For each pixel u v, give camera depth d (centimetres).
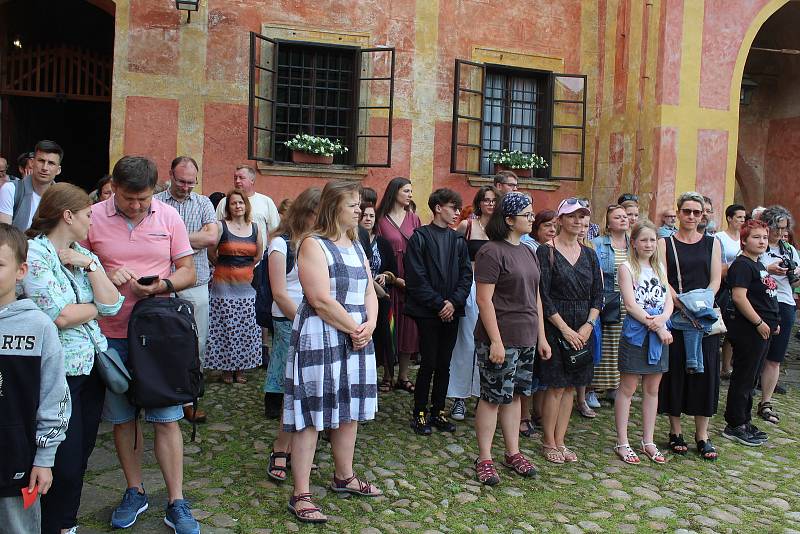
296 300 449
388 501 411
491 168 1088
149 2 914
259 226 655
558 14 1107
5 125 1054
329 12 984
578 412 624
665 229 725
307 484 381
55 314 298
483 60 1063
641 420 612
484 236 598
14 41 1073
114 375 329
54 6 1184
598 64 1130
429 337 531
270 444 490
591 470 487
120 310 355
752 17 1059
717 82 1046
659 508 430
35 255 296
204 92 936
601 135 1127
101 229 356
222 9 939
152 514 374
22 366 267
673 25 1017
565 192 1123
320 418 370
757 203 1357
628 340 509
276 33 961
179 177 533
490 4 1063
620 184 1088
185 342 342
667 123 1019
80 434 316
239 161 952
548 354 477
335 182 383
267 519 376
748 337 565
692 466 512
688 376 529
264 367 711
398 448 501
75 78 1179
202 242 536
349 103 1007
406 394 639
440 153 1043
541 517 406
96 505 383
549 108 1099
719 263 554
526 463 466
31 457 272
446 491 432
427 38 1029
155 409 347
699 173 1040
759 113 1341
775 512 439
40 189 491
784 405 695
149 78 916
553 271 491
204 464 449
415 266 527
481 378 454
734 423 577
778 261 637
